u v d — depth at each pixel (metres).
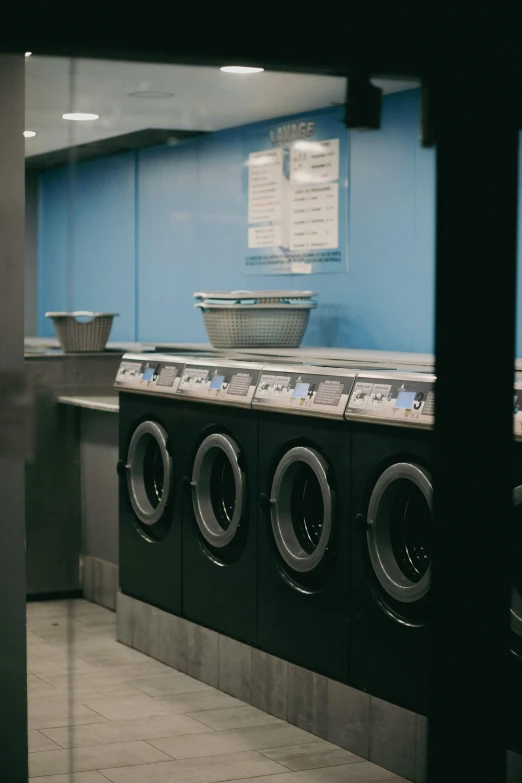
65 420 5.25
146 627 4.96
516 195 2.40
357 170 4.63
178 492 4.79
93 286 5.66
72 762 3.68
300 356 4.55
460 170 2.39
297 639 4.06
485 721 2.51
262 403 4.14
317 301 4.98
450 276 2.42
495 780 2.53
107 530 5.44
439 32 2.28
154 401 4.94
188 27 2.19
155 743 3.88
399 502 3.60
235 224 5.24
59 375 5.36
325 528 3.85
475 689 2.51
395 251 4.56
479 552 2.48
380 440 3.62
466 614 2.50
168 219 5.51
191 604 4.70
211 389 4.48
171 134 5.11
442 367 2.45
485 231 2.41
